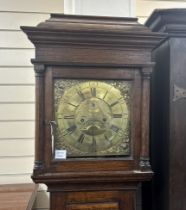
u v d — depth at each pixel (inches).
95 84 44.2
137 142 44.3
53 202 44.0
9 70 62.6
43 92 42.4
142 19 66.9
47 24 42.1
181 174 46.8
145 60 43.9
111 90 44.5
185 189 46.9
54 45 42.1
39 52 41.8
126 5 57.2
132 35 42.4
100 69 43.6
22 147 63.2
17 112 63.0
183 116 46.8
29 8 62.8
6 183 62.6
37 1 63.1
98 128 44.5
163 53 49.9
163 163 49.9
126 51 43.5
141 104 44.2
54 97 43.1
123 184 45.1
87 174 43.1
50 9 63.6
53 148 42.7
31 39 41.2
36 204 63.5
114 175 43.6
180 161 46.8
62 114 43.5
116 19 44.8
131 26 44.1
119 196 45.3
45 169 42.5
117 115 44.8
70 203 44.4
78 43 42.3
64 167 43.0
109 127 44.7
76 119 43.9
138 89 44.2
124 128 44.9
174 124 46.6
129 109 44.8
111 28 43.1
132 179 44.1
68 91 43.6
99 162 43.8
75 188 44.3
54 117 43.1
